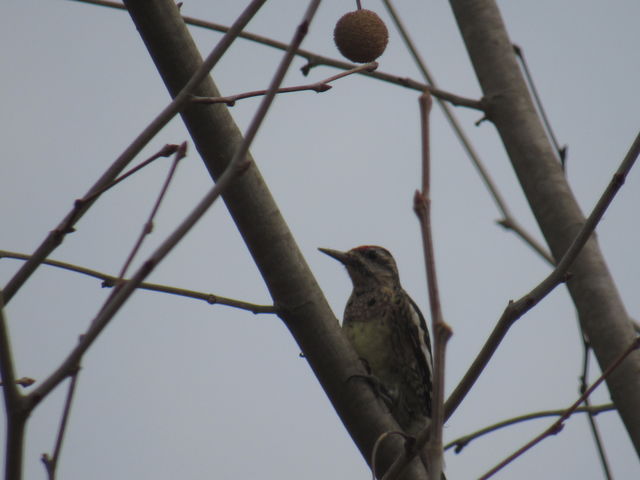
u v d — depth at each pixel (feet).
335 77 21.57
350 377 28.35
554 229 32.32
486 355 20.20
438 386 16.35
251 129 16.84
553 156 33.45
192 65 25.63
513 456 20.92
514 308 20.06
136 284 15.88
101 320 15.87
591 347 30.37
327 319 28.37
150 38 25.52
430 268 16.16
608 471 26.78
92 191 18.03
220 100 19.65
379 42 23.30
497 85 34.47
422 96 16.31
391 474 20.88
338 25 23.45
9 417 15.78
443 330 16.22
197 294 26.58
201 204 16.34
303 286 27.96
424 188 16.16
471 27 35.40
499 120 34.17
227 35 18.53
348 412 28.40
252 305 27.63
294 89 21.21
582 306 30.78
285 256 27.73
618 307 30.48
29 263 17.56
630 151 20.40
